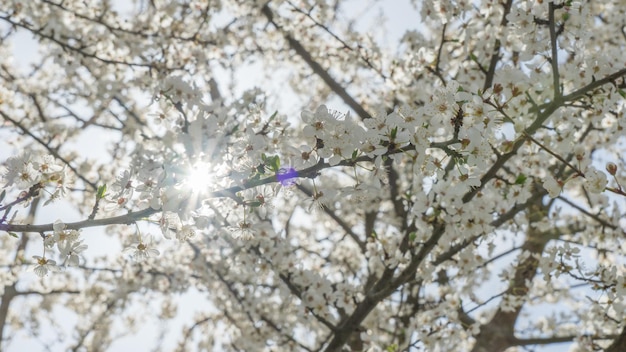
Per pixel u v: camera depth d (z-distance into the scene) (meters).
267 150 3.61
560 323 6.84
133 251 2.62
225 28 6.80
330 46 6.79
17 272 7.48
